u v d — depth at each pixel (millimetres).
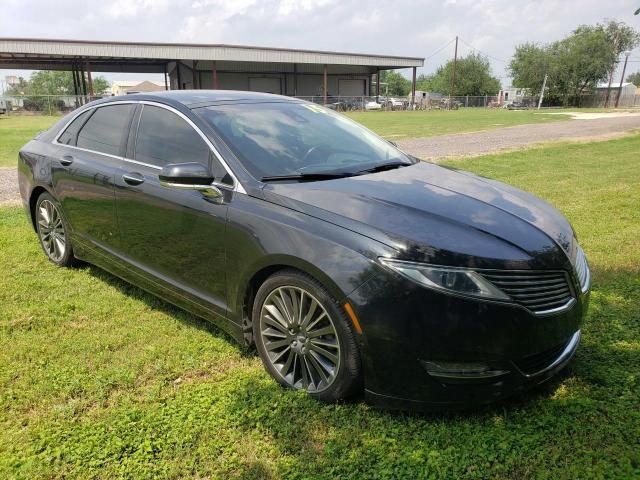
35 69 53656
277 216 3092
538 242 2932
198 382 3266
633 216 7113
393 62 56594
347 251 2777
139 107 4270
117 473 2504
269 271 3188
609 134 20281
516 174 10539
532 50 72312
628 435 2719
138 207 3953
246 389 3152
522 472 2502
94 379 3256
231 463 2568
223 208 3342
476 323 2596
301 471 2523
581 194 8539
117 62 50906
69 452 2637
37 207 5316
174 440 2709
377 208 3027
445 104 64750
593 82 70938
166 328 3953
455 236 2807
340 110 53875
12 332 3867
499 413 2920
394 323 2645
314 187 3311
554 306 2816
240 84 56625
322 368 3004
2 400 3049
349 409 2949
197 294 3662
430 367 2660
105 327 3965
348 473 2508
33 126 26469
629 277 4793
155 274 3982
